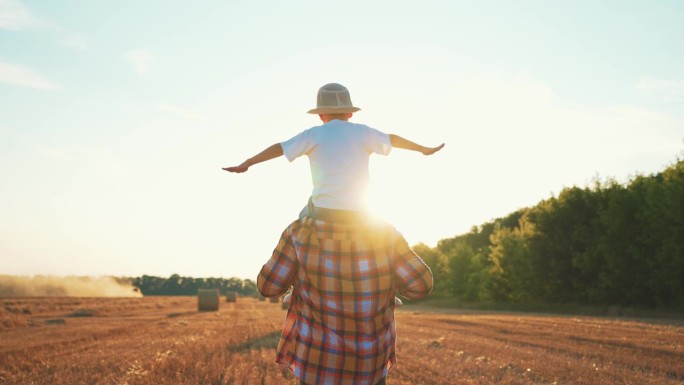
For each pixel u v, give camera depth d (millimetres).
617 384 9023
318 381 3240
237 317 33156
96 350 14484
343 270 3299
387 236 3438
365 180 3457
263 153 3439
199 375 9766
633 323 23531
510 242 62000
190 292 170125
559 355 13000
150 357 12438
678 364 11281
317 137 3439
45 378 9578
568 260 49781
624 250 42625
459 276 78438
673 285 37625
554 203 51438
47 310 42938
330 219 3361
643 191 42969
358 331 3277
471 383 9125
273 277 3426
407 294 3545
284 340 3467
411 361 11773
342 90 3615
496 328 21734
